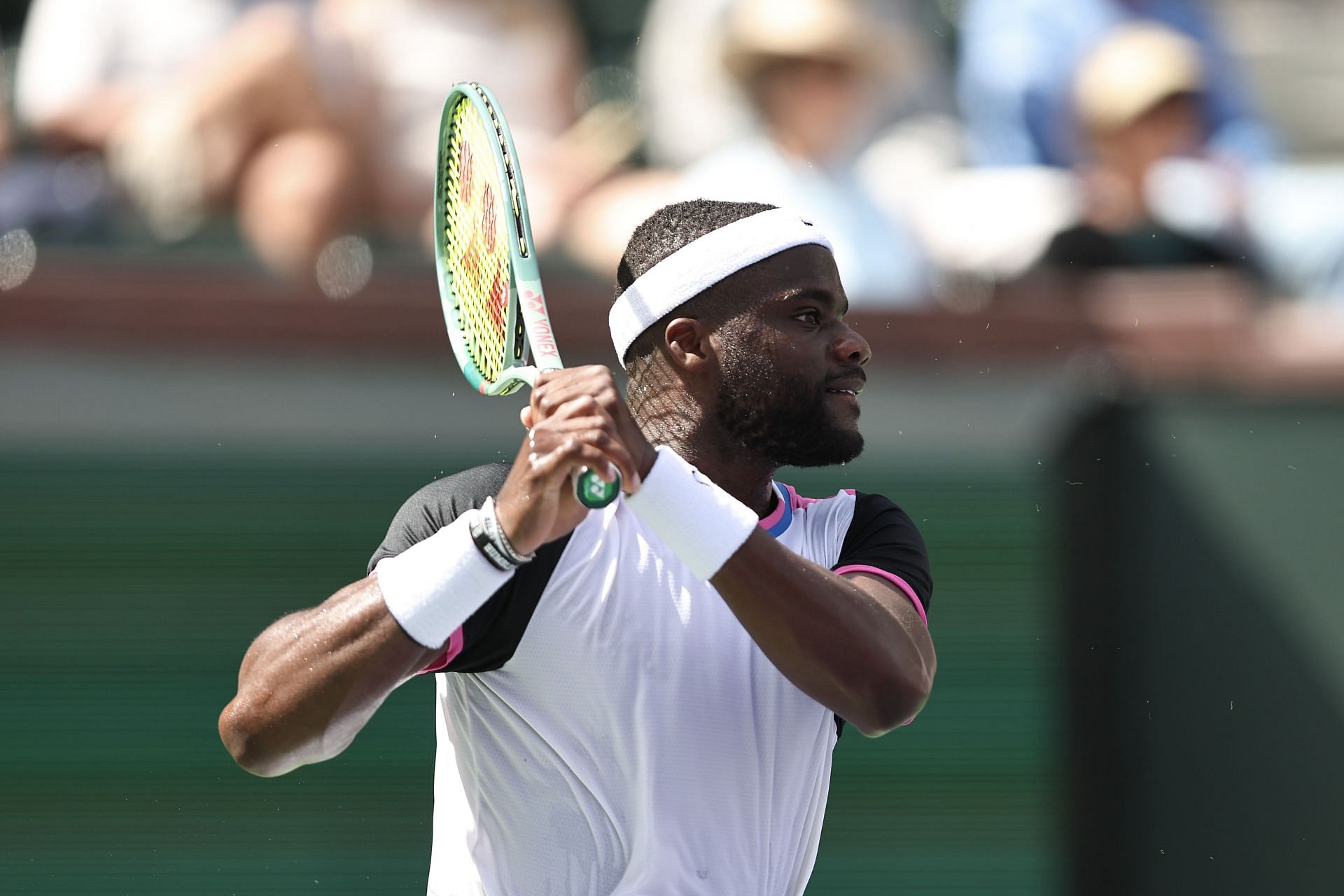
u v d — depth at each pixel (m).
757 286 8.95
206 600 17.27
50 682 17.20
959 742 17.73
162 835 17.16
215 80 18.94
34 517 17.22
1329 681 17.72
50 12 19.56
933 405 17.91
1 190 18.95
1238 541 17.83
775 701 8.70
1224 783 17.70
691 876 8.59
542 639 8.47
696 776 8.57
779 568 8.02
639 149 19.91
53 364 17.22
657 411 9.22
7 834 17.14
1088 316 18.16
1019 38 20.27
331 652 8.05
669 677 8.53
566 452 7.62
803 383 8.93
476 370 9.84
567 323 17.92
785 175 19.30
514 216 8.88
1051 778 17.67
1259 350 18.05
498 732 8.66
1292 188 20.80
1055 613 17.72
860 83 19.62
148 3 19.34
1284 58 21.88
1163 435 17.88
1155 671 17.83
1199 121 20.31
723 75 19.58
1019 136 20.20
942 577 17.81
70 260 18.56
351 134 19.09
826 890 17.70
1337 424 17.84
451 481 8.90
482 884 8.80
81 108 19.20
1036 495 17.83
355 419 17.44
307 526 17.31
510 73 19.75
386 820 17.17
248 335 17.31
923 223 19.64
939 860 17.62
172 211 18.86
